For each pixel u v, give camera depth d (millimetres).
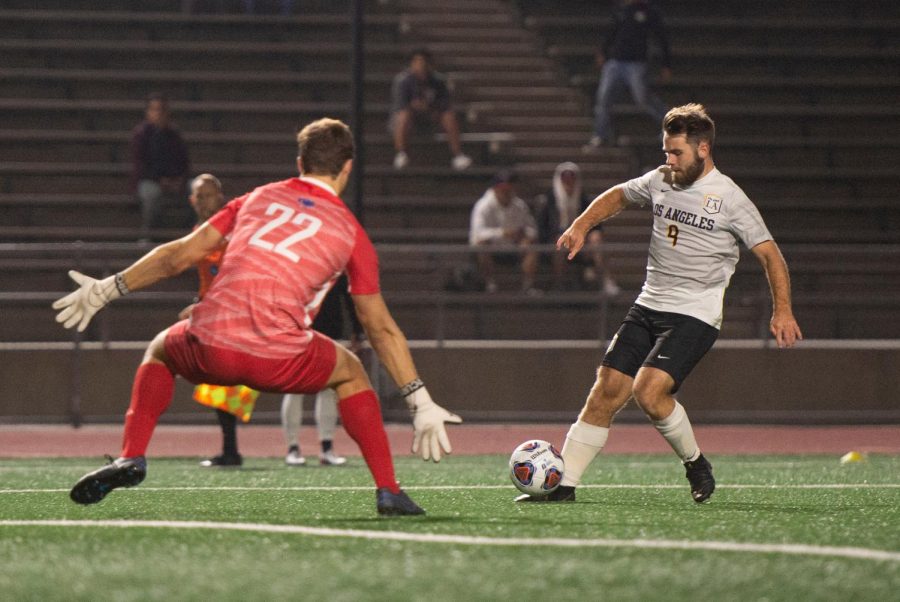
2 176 64250
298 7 75688
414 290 48906
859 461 36594
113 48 71375
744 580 13703
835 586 13469
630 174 66250
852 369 49875
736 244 21594
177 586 13227
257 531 17188
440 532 17109
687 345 21391
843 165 68188
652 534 17172
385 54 72125
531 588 13117
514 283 49219
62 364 47938
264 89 70312
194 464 35562
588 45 73875
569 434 22406
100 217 62531
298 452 35250
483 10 75625
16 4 74188
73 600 12602
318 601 12445
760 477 30188
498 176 53719
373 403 18250
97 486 17328
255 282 16938
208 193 33219
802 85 71875
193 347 17094
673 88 71438
